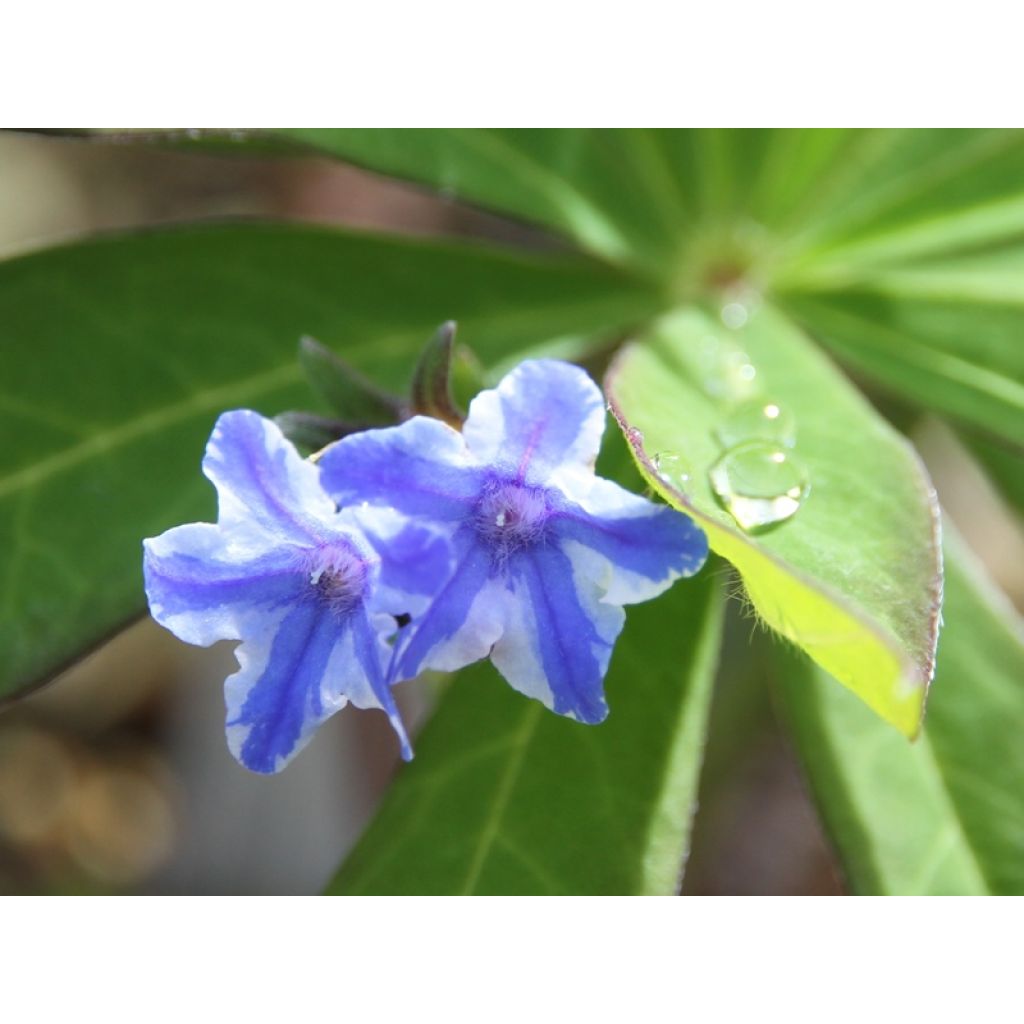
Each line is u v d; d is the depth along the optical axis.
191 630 0.08
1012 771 0.09
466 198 0.10
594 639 0.08
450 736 0.09
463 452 0.08
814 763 0.09
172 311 0.10
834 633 0.07
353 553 0.08
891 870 0.09
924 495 0.08
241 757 0.08
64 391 0.10
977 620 0.10
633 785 0.09
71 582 0.09
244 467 0.08
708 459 0.08
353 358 0.10
